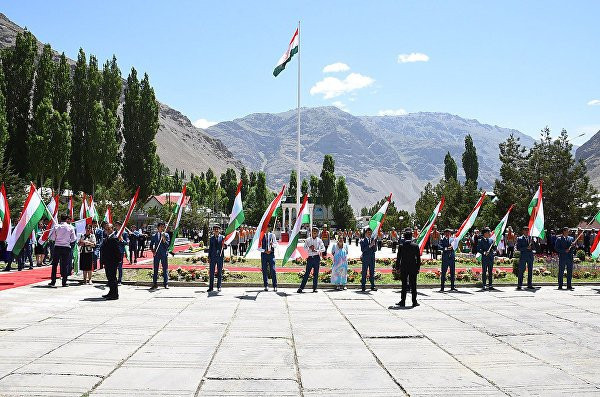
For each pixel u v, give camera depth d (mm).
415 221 79625
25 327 10203
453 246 17156
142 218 59875
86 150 55406
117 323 10695
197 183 121500
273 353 8438
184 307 12891
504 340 9656
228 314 11961
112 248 13984
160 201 87500
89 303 13250
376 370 7551
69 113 56750
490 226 46562
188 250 38375
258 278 19344
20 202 34031
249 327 10500
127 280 17938
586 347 9148
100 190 54969
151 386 6668
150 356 8125
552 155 43812
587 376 7363
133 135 61031
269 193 110062
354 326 10773
